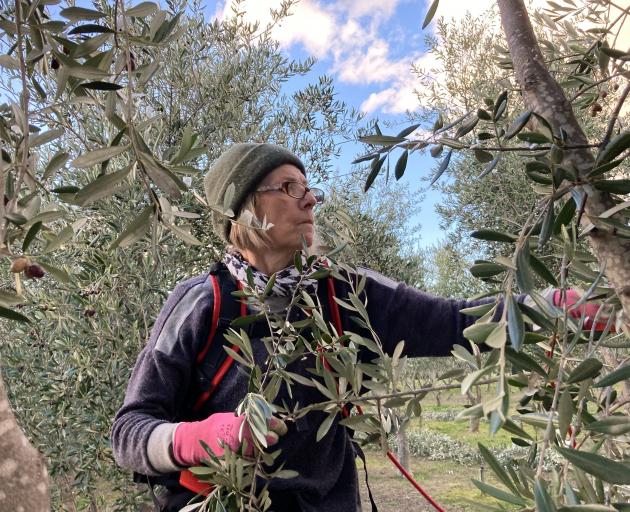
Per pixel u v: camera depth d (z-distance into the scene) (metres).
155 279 3.13
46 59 0.78
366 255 4.33
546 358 0.46
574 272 0.53
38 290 3.28
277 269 1.17
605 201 0.55
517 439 0.57
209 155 4.00
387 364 0.78
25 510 0.42
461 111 4.36
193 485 0.96
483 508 0.44
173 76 4.01
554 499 0.38
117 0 0.58
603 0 0.90
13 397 3.38
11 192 0.66
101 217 3.05
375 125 0.62
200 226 3.42
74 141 3.25
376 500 5.37
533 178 0.53
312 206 1.17
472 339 0.43
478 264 0.49
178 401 1.12
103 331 2.99
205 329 1.09
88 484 3.16
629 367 0.41
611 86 0.90
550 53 1.08
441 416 9.58
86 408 3.01
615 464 0.36
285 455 1.05
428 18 0.56
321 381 1.06
